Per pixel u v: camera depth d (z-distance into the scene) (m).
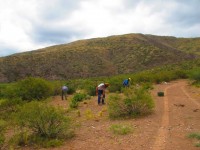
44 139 11.58
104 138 11.55
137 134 11.82
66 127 12.11
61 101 25.64
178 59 137.50
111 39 166.88
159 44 175.50
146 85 32.56
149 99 15.95
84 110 18.92
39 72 111.12
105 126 13.68
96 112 17.92
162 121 14.16
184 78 52.94
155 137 11.28
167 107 18.19
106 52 143.62
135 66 127.88
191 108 17.70
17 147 11.04
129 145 10.43
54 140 11.19
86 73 117.94
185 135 11.40
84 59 130.38
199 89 30.62
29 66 113.00
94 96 27.53
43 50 170.75
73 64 122.81
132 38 166.25
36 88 26.59
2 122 13.14
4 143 11.41
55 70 115.00
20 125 12.00
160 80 42.84
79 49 141.25
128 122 14.20
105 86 21.28
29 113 11.91
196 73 39.41
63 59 124.69
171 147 9.98
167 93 27.05
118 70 124.88
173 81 47.50
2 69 106.50
